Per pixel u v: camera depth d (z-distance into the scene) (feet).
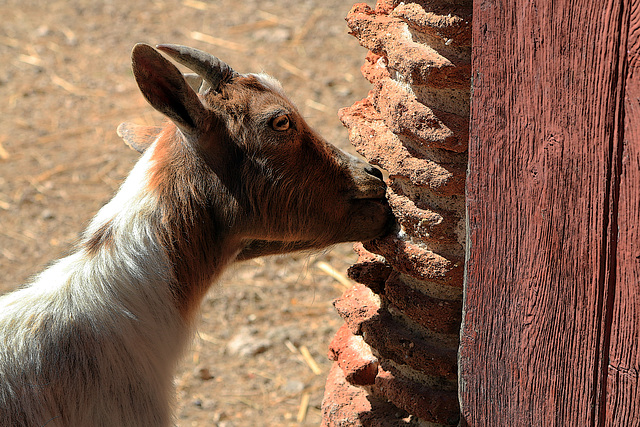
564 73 8.06
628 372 8.45
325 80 35.96
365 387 13.19
